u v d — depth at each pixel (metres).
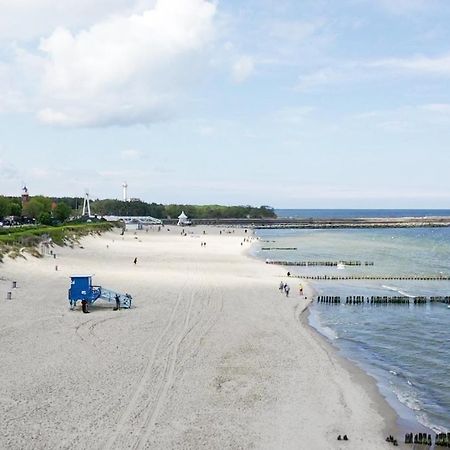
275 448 23.58
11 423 24.23
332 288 72.44
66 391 28.48
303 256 118.44
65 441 22.88
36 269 70.62
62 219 180.62
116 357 34.84
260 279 75.50
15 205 170.88
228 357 36.38
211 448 23.09
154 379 31.14
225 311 51.38
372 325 50.00
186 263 93.25
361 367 36.47
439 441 24.73
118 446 22.73
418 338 45.16
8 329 40.06
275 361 36.25
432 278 83.75
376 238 187.12
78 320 44.53
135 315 47.62
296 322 49.12
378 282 79.38
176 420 25.72
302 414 27.58
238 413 27.11
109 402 27.34
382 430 26.28
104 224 176.75
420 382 33.81
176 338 40.34
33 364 32.47
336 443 24.45
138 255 104.56
